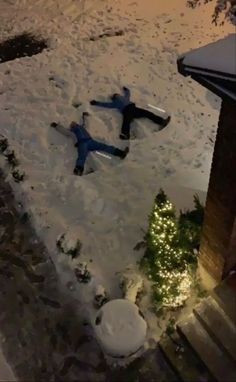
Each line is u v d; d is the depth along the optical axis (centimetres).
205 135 911
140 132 915
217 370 627
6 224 804
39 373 666
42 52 1050
